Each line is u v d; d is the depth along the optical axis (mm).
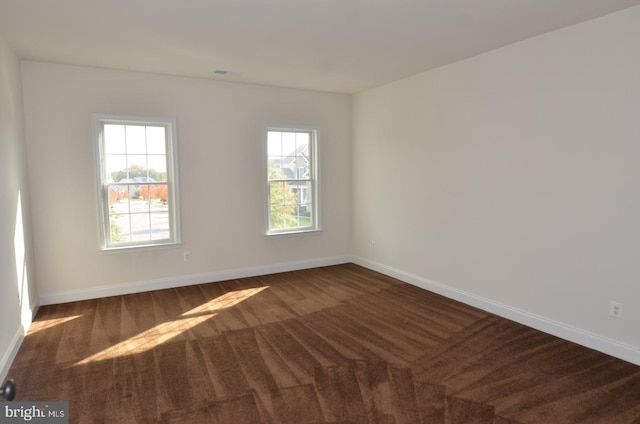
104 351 3201
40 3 2752
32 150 4148
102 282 4586
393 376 2791
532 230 3590
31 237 4094
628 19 2865
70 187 4352
